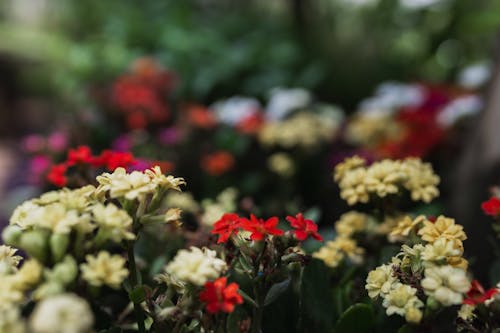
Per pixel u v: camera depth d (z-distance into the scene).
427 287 1.01
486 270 2.24
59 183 1.53
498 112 2.48
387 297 1.07
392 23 5.04
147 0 5.96
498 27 2.77
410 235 1.27
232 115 3.62
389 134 3.29
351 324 1.17
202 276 0.95
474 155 2.53
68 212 0.96
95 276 0.89
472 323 1.13
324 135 3.25
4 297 0.88
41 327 0.74
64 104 5.43
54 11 7.89
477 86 3.68
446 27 4.41
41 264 0.93
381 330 1.23
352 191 1.39
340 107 5.04
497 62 2.61
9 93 7.96
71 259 0.90
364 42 5.31
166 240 1.57
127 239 1.02
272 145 3.34
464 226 2.45
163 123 4.09
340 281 1.42
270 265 1.13
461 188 2.54
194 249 1.01
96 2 6.23
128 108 3.96
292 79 4.89
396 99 3.75
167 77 4.52
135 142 3.45
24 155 5.46
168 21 5.42
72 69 4.87
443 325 1.29
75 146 3.53
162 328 1.09
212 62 4.90
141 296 1.08
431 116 3.47
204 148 3.49
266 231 1.09
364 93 5.06
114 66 4.76
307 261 1.15
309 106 4.09
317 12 5.71
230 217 1.15
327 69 5.11
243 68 4.88
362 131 3.32
